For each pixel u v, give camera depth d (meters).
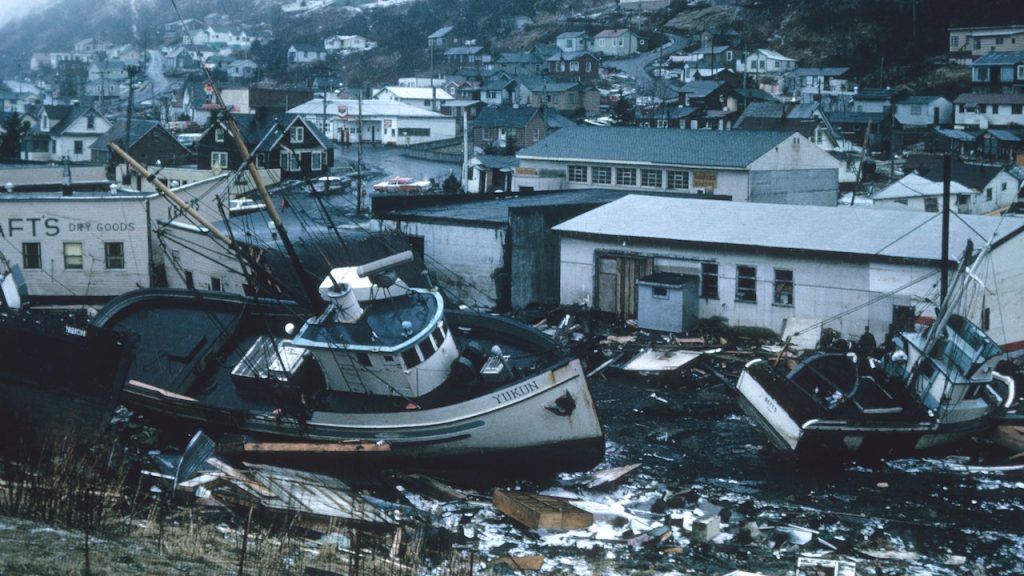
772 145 54.44
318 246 36.50
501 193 51.22
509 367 23.47
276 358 24.70
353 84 184.00
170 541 15.48
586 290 38.97
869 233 34.41
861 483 22.98
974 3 141.00
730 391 29.97
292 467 22.56
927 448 24.75
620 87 142.88
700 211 39.38
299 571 14.97
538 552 18.45
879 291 32.59
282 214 48.34
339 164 95.94
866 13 147.62
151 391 24.75
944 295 28.64
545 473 23.34
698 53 145.00
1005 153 96.06
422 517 19.52
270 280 30.02
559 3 199.75
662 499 21.45
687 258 36.56
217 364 26.55
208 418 24.28
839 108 114.31
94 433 21.06
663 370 31.08
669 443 25.91
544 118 96.81
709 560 18.23
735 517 20.66
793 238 34.84
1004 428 25.59
